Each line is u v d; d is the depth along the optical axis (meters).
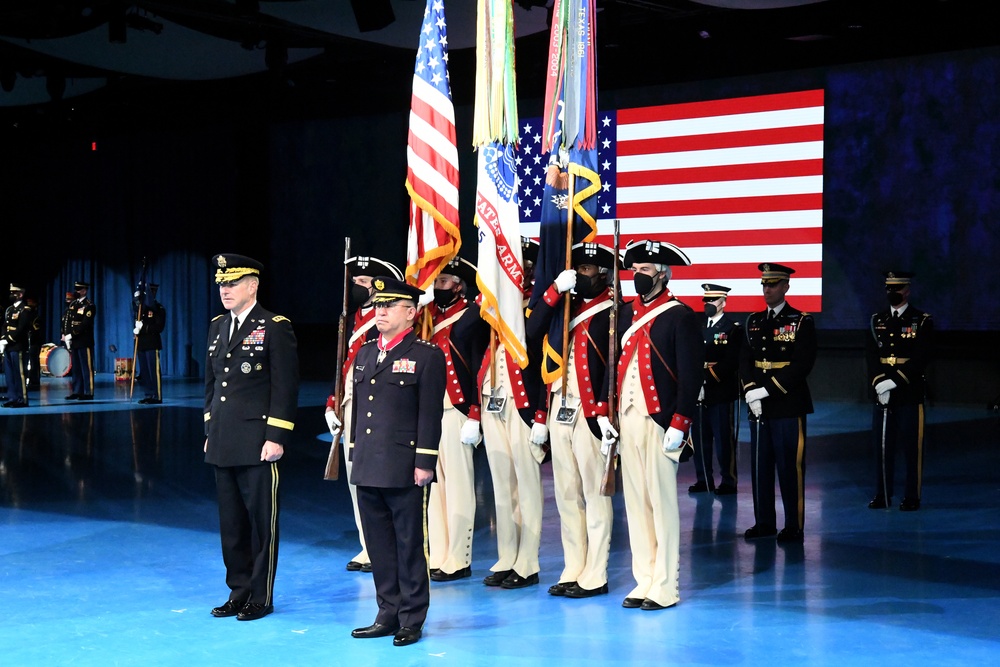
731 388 8.99
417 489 5.04
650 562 5.66
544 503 8.41
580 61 6.24
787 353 7.25
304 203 18.67
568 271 5.72
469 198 16.91
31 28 15.77
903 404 8.13
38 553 6.78
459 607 5.61
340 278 18.39
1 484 9.18
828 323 14.59
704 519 7.91
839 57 14.37
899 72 14.10
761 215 14.77
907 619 5.28
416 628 4.98
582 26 6.25
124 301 21.22
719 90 14.98
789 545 6.98
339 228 18.36
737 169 14.89
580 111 6.20
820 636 5.01
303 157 18.62
